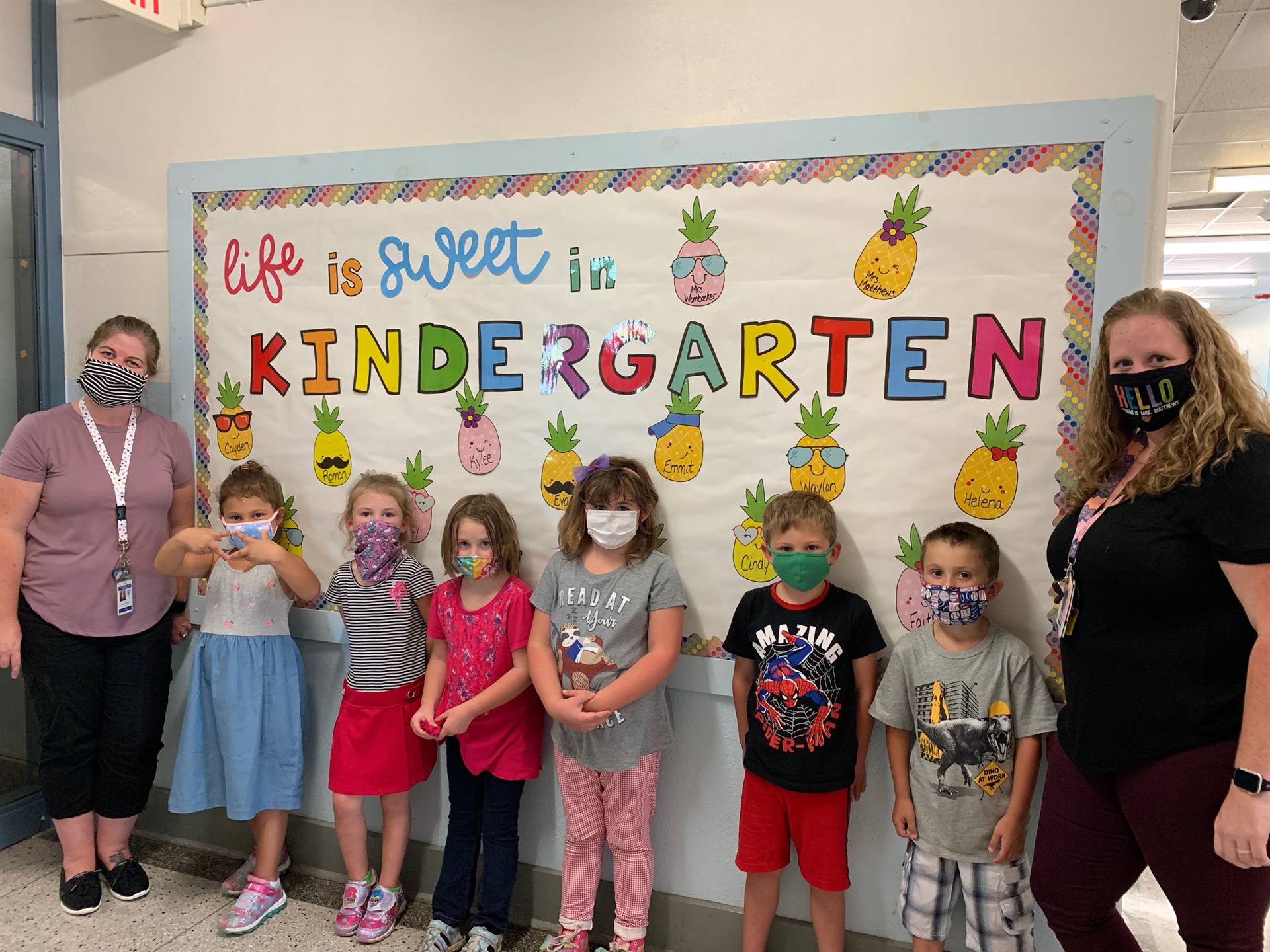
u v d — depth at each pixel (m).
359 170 1.94
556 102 1.82
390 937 1.87
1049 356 1.55
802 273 1.67
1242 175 4.47
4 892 2.00
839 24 1.64
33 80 2.18
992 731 1.49
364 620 1.85
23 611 1.89
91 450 1.90
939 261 1.60
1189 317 1.15
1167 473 1.14
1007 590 1.60
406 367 1.94
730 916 1.80
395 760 1.84
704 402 1.74
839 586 1.69
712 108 1.73
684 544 1.77
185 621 2.15
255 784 1.90
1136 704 1.17
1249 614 1.07
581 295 1.81
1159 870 1.17
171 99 2.11
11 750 2.29
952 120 1.57
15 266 2.24
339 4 1.95
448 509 1.94
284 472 2.06
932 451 1.63
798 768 1.57
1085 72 1.52
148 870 2.12
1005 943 1.50
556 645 1.71
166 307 2.17
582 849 1.74
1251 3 2.68
